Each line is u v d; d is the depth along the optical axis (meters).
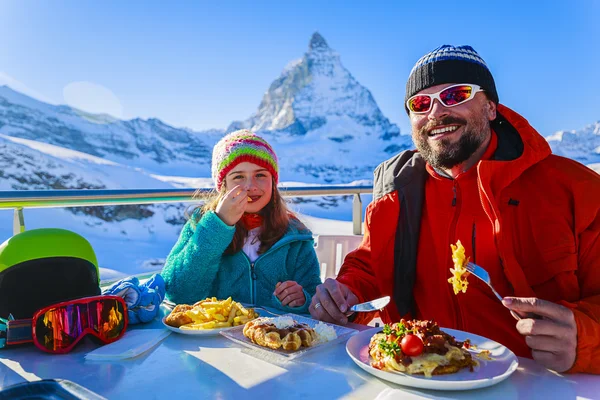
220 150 2.03
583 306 1.08
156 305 1.43
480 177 1.39
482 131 1.53
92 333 1.12
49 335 1.07
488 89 1.52
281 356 1.04
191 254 1.73
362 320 1.57
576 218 1.30
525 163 1.39
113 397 0.84
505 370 0.96
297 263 2.02
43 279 1.13
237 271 1.94
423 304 1.69
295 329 1.12
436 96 1.50
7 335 1.08
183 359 1.03
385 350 0.95
